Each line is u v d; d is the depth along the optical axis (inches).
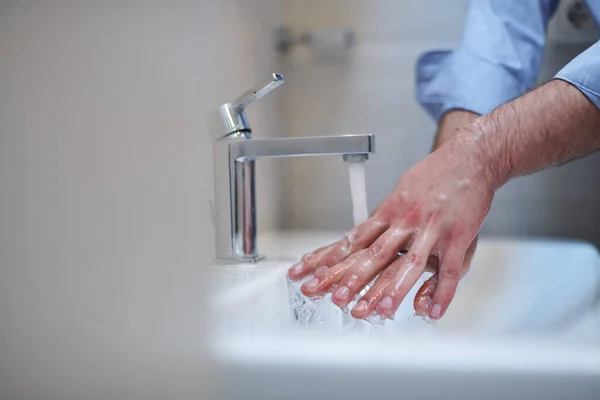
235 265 27.5
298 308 26.4
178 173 24.0
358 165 27.4
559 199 58.9
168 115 23.3
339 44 59.7
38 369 17.9
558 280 43.0
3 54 17.1
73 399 18.1
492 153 27.7
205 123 27.7
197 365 17.9
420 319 28.1
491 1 44.0
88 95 18.8
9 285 17.6
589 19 55.3
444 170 27.3
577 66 27.8
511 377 15.2
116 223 19.4
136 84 20.9
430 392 15.5
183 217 24.2
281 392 16.3
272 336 18.0
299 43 60.5
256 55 50.6
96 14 19.1
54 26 18.0
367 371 15.7
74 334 18.2
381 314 22.6
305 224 61.7
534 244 47.8
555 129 28.0
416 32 59.4
